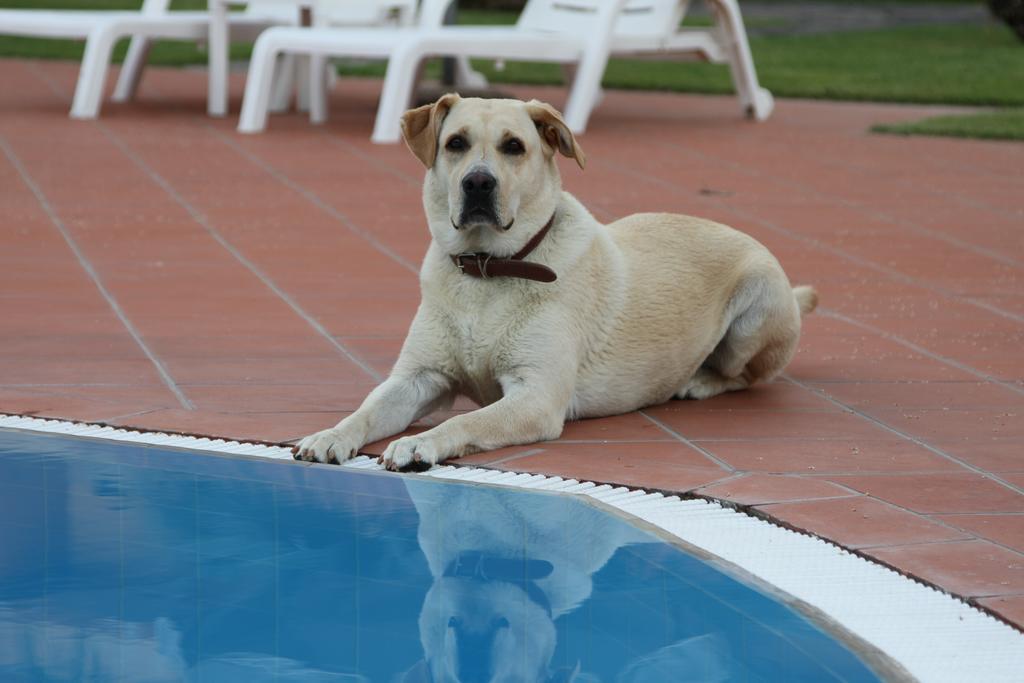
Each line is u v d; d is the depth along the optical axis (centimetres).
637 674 359
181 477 537
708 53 1802
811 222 1164
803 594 424
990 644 387
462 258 597
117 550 454
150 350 732
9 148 1431
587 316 615
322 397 654
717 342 678
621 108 1953
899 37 3052
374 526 483
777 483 534
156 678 357
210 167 1366
